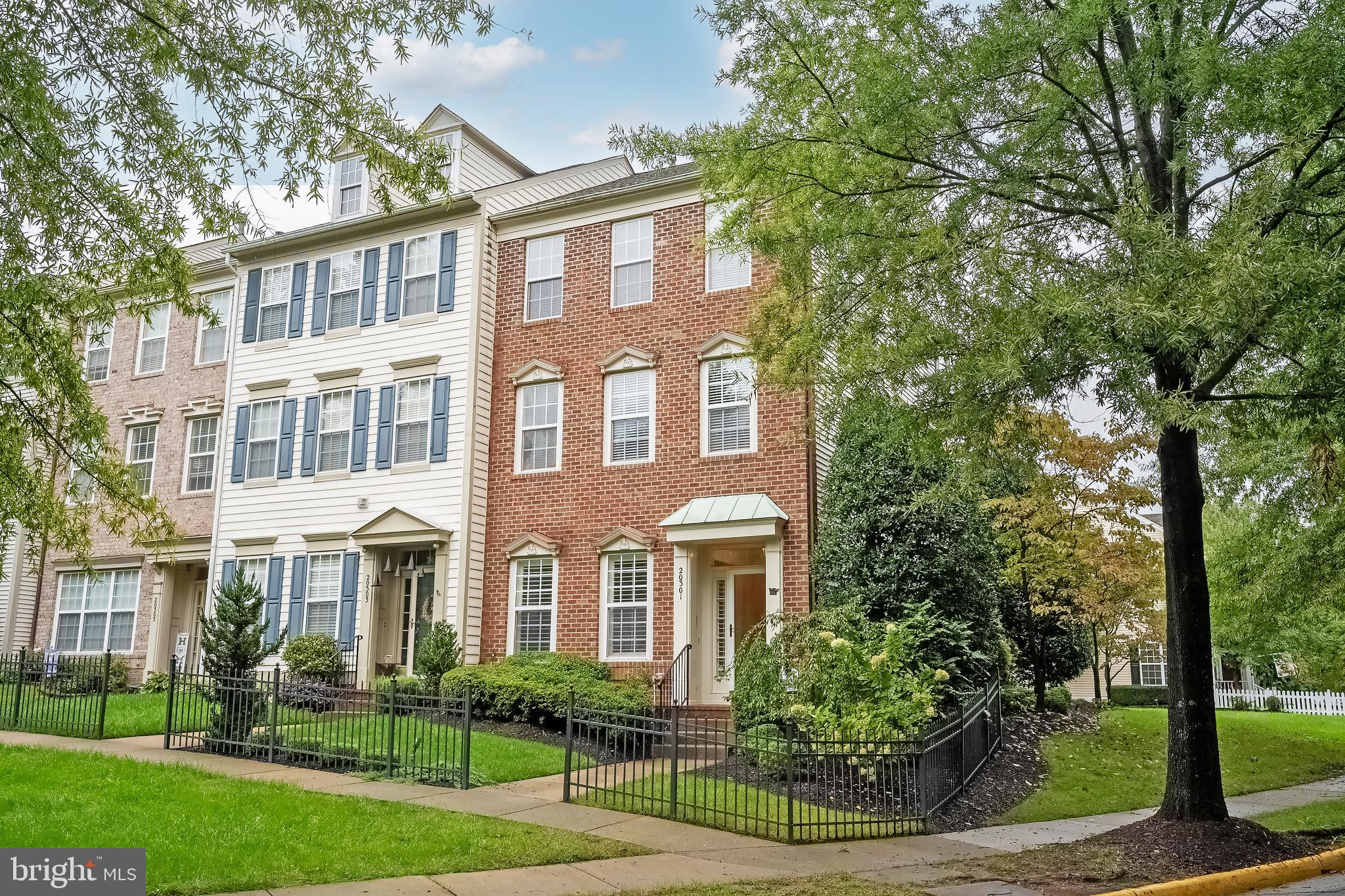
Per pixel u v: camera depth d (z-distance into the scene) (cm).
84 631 2459
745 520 1745
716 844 941
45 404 1061
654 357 1938
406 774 1194
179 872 730
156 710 1625
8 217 949
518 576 1995
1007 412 1076
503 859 836
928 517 1580
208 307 1054
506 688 1641
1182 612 1035
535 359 2062
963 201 1124
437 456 2058
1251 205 903
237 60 897
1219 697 3198
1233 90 962
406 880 764
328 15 878
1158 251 909
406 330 2161
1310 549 1605
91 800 931
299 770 1220
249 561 2241
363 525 2094
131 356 2577
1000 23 1084
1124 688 3394
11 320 989
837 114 1154
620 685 1741
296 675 1955
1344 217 1035
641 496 1900
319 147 951
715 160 1246
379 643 2091
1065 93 1087
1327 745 1852
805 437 1605
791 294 1323
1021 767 1438
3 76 873
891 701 1235
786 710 1332
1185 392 984
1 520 1021
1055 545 1844
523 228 2141
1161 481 1076
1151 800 1309
